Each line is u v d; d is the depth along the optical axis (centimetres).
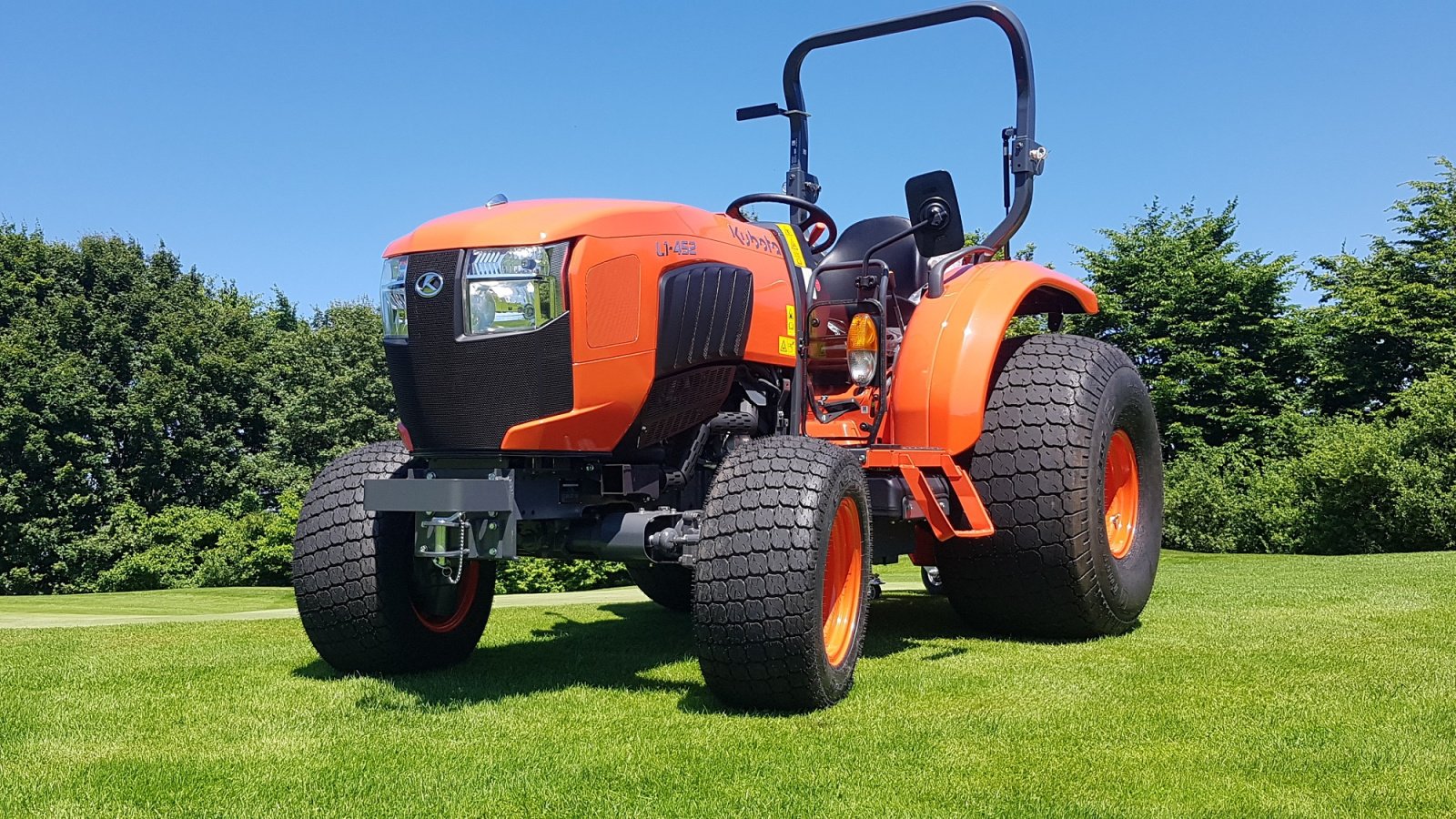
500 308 295
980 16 440
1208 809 195
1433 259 2095
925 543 423
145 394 2605
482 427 296
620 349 304
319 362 2939
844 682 293
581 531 315
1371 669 315
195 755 237
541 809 198
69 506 2438
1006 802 200
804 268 394
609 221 308
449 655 354
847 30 461
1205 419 2148
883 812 195
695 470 346
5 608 880
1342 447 1410
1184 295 2173
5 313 2611
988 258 453
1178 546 1684
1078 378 398
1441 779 211
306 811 197
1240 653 347
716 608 276
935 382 382
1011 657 360
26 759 235
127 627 484
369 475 334
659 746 242
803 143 479
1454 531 1291
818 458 290
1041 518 386
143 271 2861
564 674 341
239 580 2417
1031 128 446
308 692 311
